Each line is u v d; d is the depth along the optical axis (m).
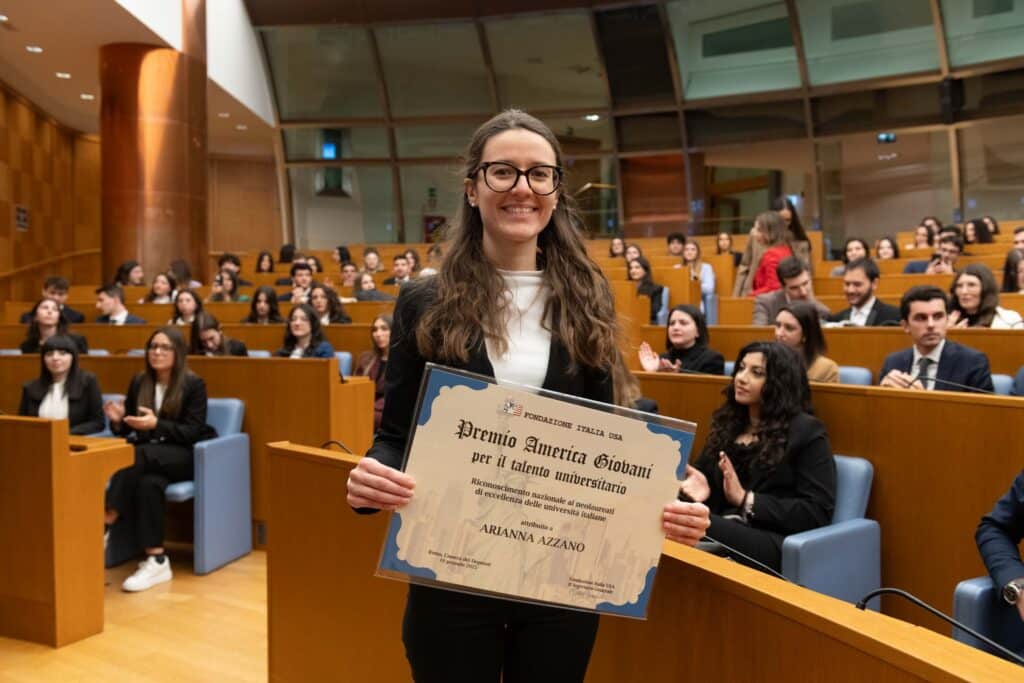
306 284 7.71
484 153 1.30
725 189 13.30
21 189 11.41
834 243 12.80
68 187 12.93
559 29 12.73
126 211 8.99
